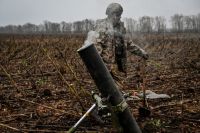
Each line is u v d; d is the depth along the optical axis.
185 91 9.78
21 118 7.18
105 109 3.62
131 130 3.66
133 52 7.52
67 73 13.70
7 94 9.92
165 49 34.56
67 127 6.41
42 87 11.05
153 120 6.58
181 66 16.34
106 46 7.05
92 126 6.36
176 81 11.71
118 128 3.64
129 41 7.45
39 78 13.22
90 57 3.50
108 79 3.57
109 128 6.20
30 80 12.69
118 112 3.60
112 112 3.61
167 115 7.00
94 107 3.66
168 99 8.69
